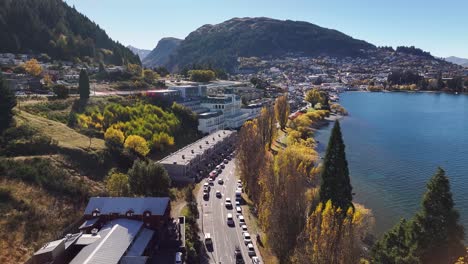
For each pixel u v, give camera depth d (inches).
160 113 6491.1
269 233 2945.4
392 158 6461.6
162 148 5625.0
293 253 2672.2
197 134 6953.7
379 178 5403.5
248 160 4284.0
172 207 3909.9
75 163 4079.7
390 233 2460.6
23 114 4845.0
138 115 6107.3
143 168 3993.6
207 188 4507.9
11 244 2694.4
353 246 2218.3
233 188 4616.1
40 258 2456.9
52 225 3046.3
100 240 2687.0
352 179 5349.4
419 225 2233.0
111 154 4638.3
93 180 4042.8
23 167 3449.8
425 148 7150.6
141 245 2773.1
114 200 3218.5
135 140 4992.6
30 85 7052.2
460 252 2167.8
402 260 2112.5
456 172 5649.6
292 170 3110.2
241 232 3489.2
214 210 3976.4
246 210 3981.3
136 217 3083.2
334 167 2716.5
